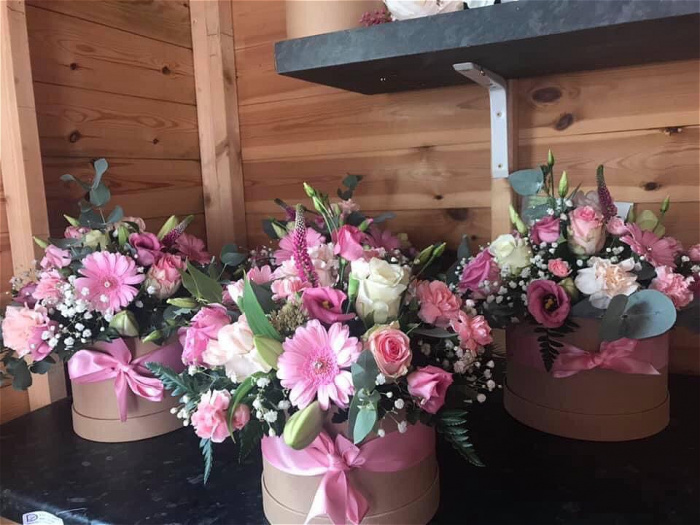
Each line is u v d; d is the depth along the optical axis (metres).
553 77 1.12
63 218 1.18
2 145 1.06
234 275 1.08
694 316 0.80
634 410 0.86
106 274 0.88
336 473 0.64
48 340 0.89
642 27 0.78
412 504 0.69
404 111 1.28
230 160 1.45
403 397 0.64
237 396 0.62
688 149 1.04
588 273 0.78
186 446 0.96
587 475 0.81
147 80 1.35
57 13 1.16
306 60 0.98
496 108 1.13
